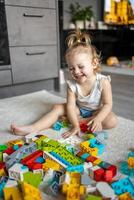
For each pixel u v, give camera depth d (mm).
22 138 911
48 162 689
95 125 915
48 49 1670
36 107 1303
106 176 620
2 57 1463
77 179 611
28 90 1681
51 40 1671
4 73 1487
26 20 1509
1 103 1394
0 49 1444
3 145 815
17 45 1506
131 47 3535
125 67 2865
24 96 1541
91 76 1004
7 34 1446
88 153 737
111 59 3121
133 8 3430
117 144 840
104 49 3320
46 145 766
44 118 1009
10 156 708
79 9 3156
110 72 2541
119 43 3447
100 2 3449
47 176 648
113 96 1566
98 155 765
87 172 649
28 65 1590
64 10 3094
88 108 1068
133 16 3465
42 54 1646
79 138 891
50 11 1614
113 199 541
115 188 582
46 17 1602
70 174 617
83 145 774
